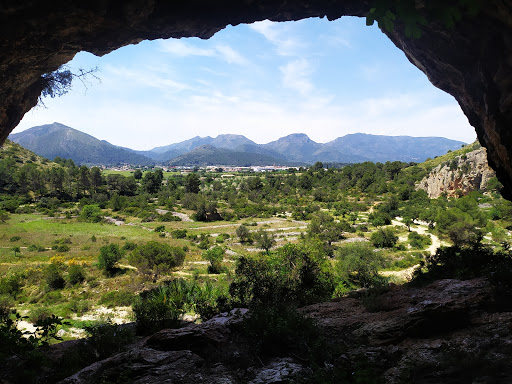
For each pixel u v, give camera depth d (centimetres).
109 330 751
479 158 7225
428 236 4828
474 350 456
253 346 614
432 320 596
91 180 10669
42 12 579
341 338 642
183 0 668
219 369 541
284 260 1323
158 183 11975
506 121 683
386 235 4497
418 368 457
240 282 1113
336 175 13638
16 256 3928
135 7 635
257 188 11762
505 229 4438
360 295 1023
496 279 655
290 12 758
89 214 7225
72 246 4594
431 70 918
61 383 508
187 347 646
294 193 11162
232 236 5600
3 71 690
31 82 807
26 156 13712
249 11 727
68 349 684
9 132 863
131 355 586
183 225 6662
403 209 7269
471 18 626
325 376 465
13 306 2283
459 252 1047
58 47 695
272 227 6397
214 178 18725
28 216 7169
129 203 8838
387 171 11688
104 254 3234
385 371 488
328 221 5919
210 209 7419
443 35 741
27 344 592
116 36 728
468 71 778
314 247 1518
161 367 542
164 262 2762
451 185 7619
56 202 8669
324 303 956
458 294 687
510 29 570
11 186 9388
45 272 3034
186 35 793
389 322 632
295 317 654
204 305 1094
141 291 2555
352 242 4853
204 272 3316
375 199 9156
